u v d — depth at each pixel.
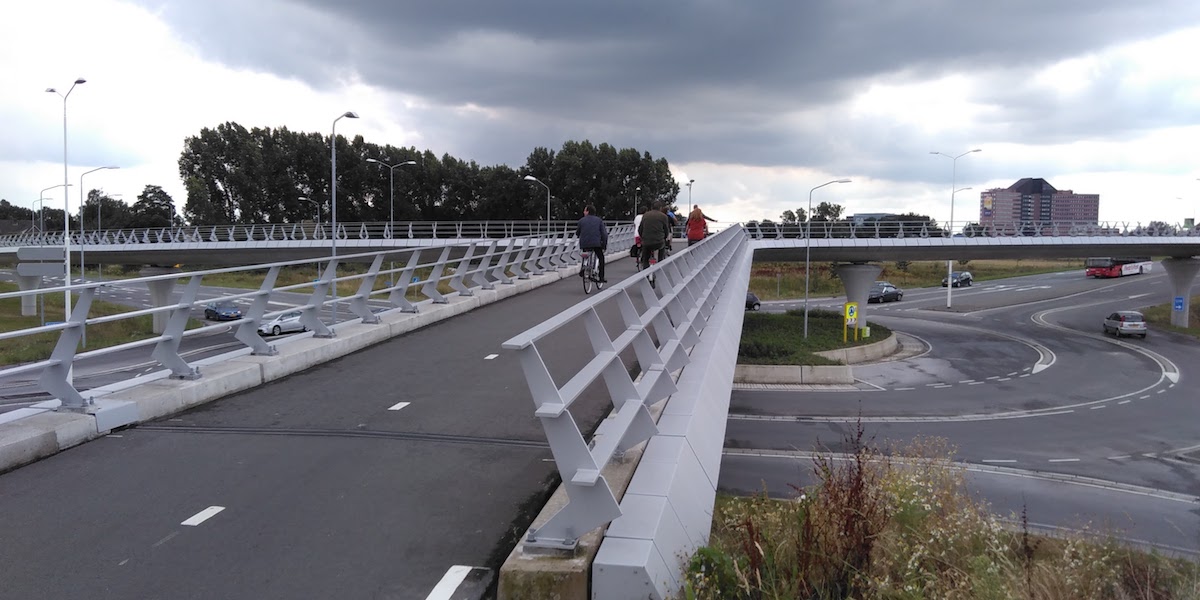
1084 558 6.88
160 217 115.31
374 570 4.29
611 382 5.09
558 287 21.28
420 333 12.93
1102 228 56.28
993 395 31.81
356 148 105.19
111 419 6.97
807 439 22.30
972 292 79.06
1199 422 26.45
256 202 104.12
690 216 19.27
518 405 8.01
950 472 9.60
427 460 6.19
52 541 4.66
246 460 6.19
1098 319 59.38
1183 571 7.49
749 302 65.88
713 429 6.88
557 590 3.81
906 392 32.53
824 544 5.10
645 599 3.79
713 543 5.12
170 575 4.23
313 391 8.65
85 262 74.62
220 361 9.16
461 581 4.16
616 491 4.66
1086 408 29.03
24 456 6.07
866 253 58.09
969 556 6.03
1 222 134.00
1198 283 80.62
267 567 4.32
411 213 101.31
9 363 28.03
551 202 93.00
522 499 5.34
